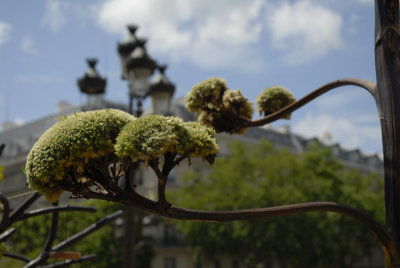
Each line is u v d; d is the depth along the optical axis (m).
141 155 1.75
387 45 2.04
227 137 43.50
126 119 1.92
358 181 35.66
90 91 8.29
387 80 2.01
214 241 31.52
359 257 35.53
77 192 1.89
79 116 1.89
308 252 31.59
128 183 1.90
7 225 3.17
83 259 3.91
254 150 35.25
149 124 1.80
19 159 39.75
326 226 31.31
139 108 8.77
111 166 1.95
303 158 33.94
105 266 19.17
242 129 2.82
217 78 2.88
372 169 68.62
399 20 2.06
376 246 36.12
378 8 2.08
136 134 1.79
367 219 1.93
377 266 49.81
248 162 33.41
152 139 1.76
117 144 1.79
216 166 33.22
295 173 33.12
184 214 1.88
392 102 1.98
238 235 30.47
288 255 31.56
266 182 31.70
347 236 33.25
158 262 38.47
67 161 1.81
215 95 2.84
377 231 1.92
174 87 8.99
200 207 31.50
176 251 38.94
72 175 1.86
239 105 2.85
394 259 1.89
